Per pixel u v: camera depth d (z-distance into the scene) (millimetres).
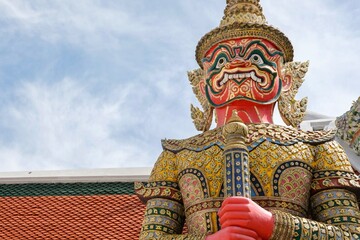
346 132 8117
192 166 6707
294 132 6883
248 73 7121
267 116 7199
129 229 11219
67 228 11383
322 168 6645
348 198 6434
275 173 6430
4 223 11602
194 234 6207
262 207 6227
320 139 6820
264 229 5750
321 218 6398
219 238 5727
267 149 6562
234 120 6402
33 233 11336
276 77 7238
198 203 6477
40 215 11727
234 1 7883
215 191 6445
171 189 6848
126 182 12266
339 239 5992
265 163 6477
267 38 7359
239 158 6109
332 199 6422
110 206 11758
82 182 12391
